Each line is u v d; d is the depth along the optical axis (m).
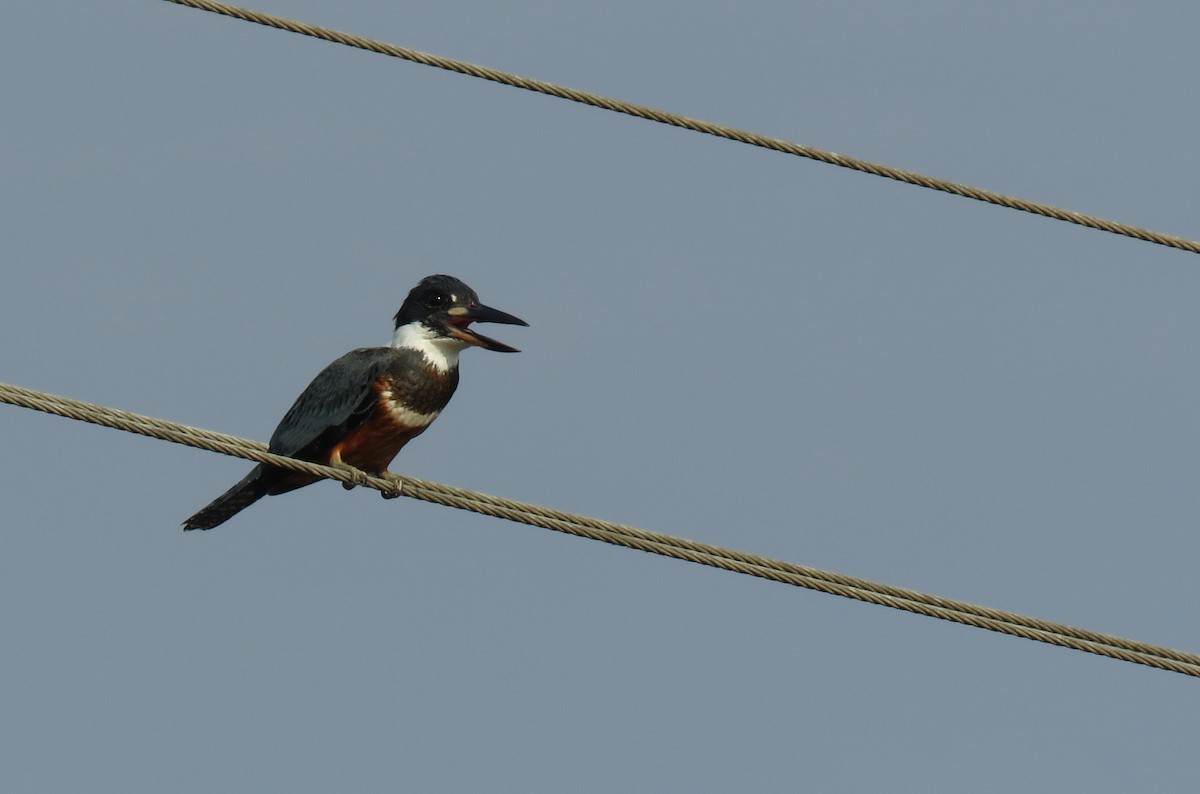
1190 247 14.18
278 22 12.80
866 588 12.91
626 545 12.84
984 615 13.05
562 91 13.26
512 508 12.97
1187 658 13.34
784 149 13.59
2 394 11.46
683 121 13.41
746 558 12.80
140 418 11.89
